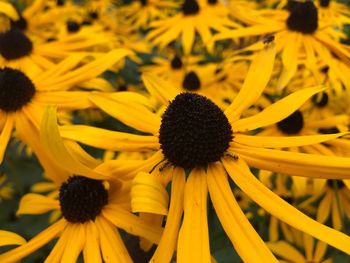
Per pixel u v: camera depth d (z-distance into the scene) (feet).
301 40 0.43
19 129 0.36
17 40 0.47
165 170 0.26
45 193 0.53
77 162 0.23
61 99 0.37
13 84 0.37
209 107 0.26
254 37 0.51
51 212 0.51
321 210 0.40
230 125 0.26
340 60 0.42
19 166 0.58
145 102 0.31
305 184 0.36
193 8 0.60
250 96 0.29
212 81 0.54
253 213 0.42
